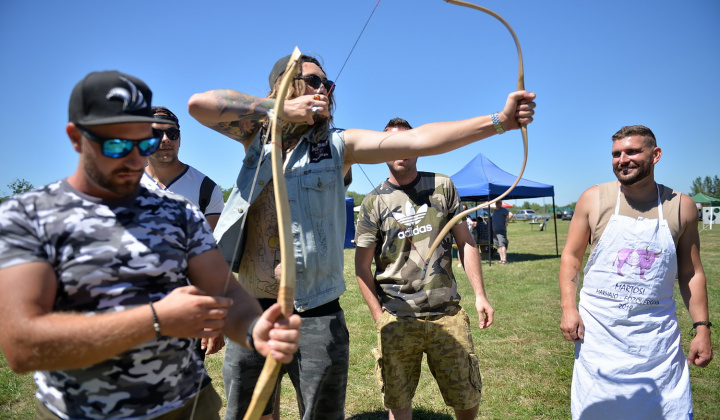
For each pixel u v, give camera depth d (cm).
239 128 202
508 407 355
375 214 277
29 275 114
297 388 206
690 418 220
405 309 266
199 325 119
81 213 125
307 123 190
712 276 897
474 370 263
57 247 121
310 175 200
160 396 133
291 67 153
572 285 249
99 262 124
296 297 198
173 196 148
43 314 112
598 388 231
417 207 271
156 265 131
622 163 226
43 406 133
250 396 214
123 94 121
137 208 135
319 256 198
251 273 208
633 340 226
